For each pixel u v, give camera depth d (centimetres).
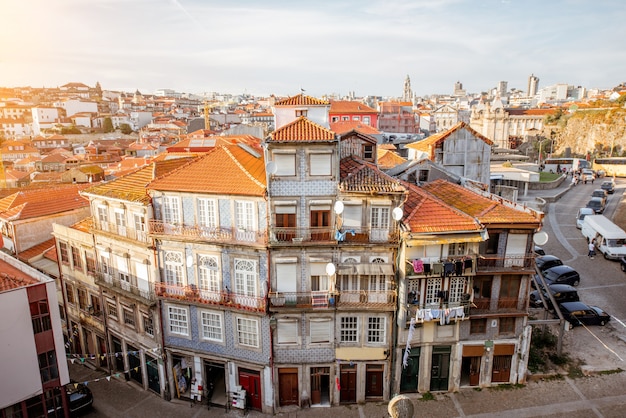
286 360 3022
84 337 3878
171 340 3209
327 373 3072
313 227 2908
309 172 2830
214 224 2997
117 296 3422
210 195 2944
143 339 3328
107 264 3453
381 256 2912
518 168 8338
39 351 2655
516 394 3061
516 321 3080
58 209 4266
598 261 4966
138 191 3216
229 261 2983
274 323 2942
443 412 2916
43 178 8506
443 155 4794
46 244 4128
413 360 3095
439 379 3133
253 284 2977
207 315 3094
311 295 2928
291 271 2927
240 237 2930
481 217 2958
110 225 3331
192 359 3197
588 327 3738
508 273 2981
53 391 2750
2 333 2505
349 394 3108
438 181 3772
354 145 3538
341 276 2948
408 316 2942
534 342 3519
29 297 2584
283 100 3822
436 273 2834
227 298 3009
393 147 6969
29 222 4041
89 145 13788
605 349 3462
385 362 3030
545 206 6956
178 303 3120
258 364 3016
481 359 3128
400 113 14138
